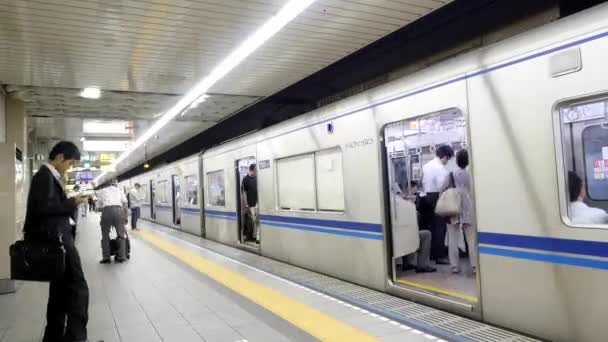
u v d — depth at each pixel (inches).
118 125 472.1
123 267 321.7
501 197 157.1
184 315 195.5
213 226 475.5
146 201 905.5
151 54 240.8
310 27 218.5
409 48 279.9
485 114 162.7
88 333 175.6
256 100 360.8
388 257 220.2
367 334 161.6
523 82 149.8
